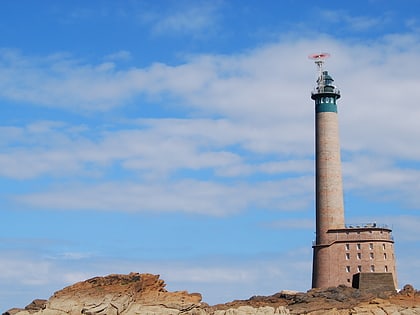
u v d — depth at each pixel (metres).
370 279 191.50
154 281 168.62
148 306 161.38
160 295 166.12
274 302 184.88
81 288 162.62
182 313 162.38
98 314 156.88
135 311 159.00
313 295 184.62
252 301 185.25
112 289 161.25
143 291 165.62
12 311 168.88
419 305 171.62
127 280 166.25
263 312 167.25
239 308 168.62
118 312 157.38
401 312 165.62
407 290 184.50
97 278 166.50
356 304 174.12
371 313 165.50
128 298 159.62
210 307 175.38
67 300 158.62
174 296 166.75
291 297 187.00
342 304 175.88
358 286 191.75
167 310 161.00
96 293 160.00
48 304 158.25
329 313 167.12
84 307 157.25
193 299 167.62
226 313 166.00
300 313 170.12
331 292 186.38
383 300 174.25
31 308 169.38
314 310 171.25
